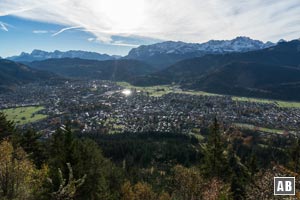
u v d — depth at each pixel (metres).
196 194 43.81
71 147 32.22
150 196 59.84
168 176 85.62
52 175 25.58
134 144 120.38
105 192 41.81
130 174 84.75
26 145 53.03
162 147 118.50
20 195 21.38
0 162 21.31
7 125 56.31
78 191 33.19
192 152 110.00
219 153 49.75
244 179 46.84
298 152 47.62
